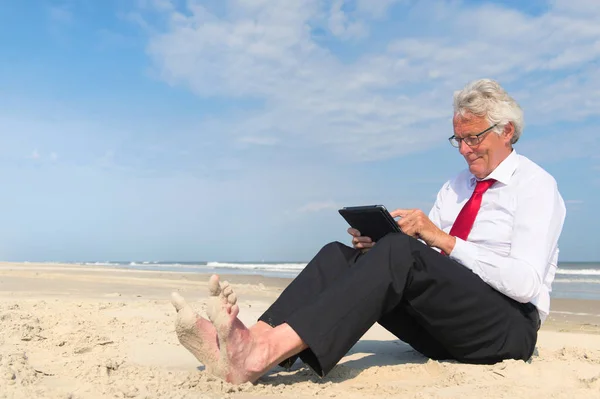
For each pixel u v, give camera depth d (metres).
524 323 2.68
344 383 2.47
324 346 2.28
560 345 3.84
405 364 2.90
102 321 4.07
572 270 27.36
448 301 2.54
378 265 2.40
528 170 2.81
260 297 7.82
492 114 2.77
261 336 2.28
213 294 2.16
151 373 2.39
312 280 2.63
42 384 2.16
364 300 2.35
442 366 2.70
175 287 9.20
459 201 3.14
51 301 5.48
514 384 2.38
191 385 2.18
